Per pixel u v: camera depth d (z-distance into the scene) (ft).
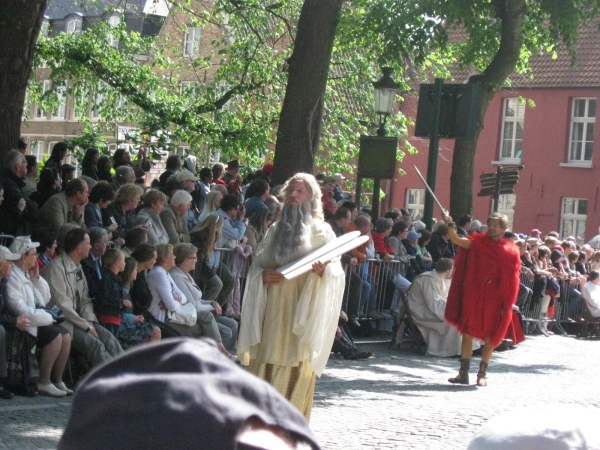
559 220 132.05
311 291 24.89
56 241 34.73
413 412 34.24
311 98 56.54
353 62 96.07
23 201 39.40
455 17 74.90
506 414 6.47
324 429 30.19
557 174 132.16
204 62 99.81
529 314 70.23
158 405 3.76
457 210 78.07
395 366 46.60
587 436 6.04
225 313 44.11
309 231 25.34
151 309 36.91
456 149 78.38
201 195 53.06
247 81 95.55
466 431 31.40
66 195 38.45
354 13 79.92
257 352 25.35
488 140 138.00
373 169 58.34
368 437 29.37
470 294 41.86
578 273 76.02
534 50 89.15
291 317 25.16
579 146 131.75
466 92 57.16
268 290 25.35
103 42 92.68
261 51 94.43
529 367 50.88
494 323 41.86
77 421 3.84
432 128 57.00
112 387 3.84
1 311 30.50
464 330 42.06
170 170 54.65
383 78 60.75
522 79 134.82
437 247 60.18
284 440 3.95
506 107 137.39
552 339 69.56
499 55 77.77
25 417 28.25
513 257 41.81
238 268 44.52
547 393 41.52
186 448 3.69
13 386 31.27
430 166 57.67
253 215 46.19
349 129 99.55
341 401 35.53
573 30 77.66
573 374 49.19
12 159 40.24
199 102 96.02
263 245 25.50
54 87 93.40
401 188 144.46
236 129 94.89
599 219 128.77
